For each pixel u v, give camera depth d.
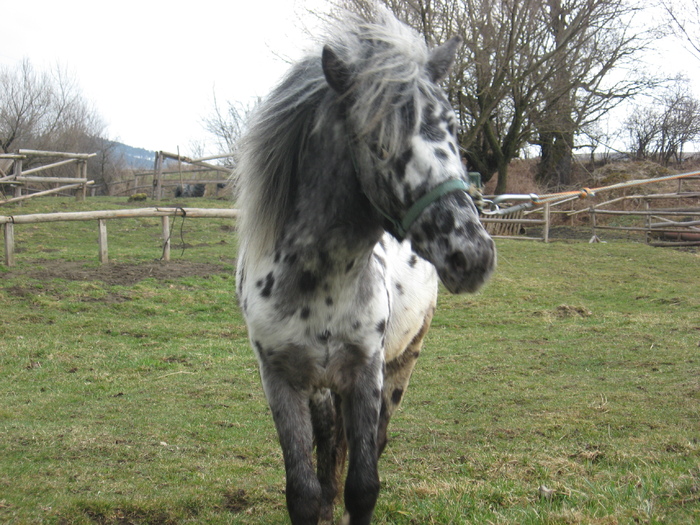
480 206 2.89
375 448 2.50
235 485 3.49
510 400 5.37
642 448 3.93
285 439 2.44
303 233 2.42
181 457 4.03
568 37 18.75
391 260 3.21
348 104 2.21
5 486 3.39
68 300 8.94
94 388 5.76
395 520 2.99
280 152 2.53
